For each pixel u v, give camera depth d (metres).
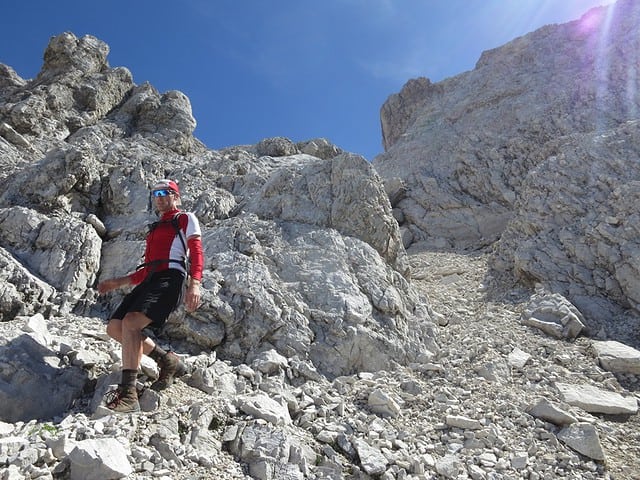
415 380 5.70
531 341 7.20
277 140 13.95
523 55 22.95
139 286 4.14
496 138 18.75
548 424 5.01
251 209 8.24
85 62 15.27
